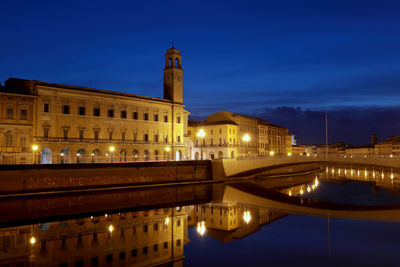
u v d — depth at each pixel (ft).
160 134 362.12
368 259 107.04
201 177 319.47
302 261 105.91
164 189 271.08
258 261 106.63
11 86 265.95
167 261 107.96
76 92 293.43
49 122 277.44
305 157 306.96
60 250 117.70
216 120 495.00
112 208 194.39
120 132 325.83
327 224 156.46
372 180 356.38
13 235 134.82
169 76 385.29
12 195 205.67
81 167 237.45
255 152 524.93
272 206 205.36
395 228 148.05
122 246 123.75
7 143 252.83
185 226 154.30
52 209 184.75
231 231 144.87
